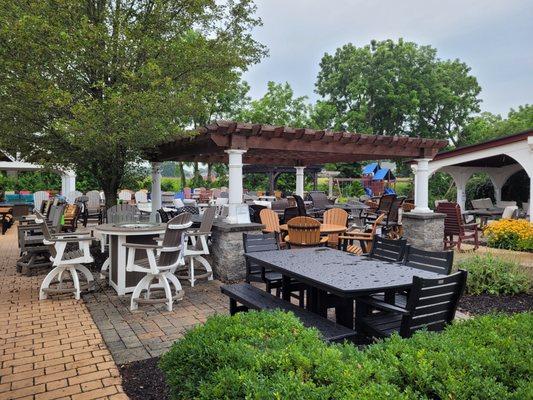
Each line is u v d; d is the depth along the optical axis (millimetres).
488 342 2158
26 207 13500
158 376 3115
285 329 2283
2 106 6262
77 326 4297
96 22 7191
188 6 7359
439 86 33750
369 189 26062
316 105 30750
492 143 11766
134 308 4852
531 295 5473
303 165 12547
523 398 1572
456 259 6527
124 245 4750
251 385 1648
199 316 4633
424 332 2318
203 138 6875
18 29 5910
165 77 6984
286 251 4562
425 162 9422
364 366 1827
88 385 2988
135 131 6383
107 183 8547
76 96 6844
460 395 1615
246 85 24500
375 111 34469
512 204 14977
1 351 3635
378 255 4609
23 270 6832
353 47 36812
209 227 6109
